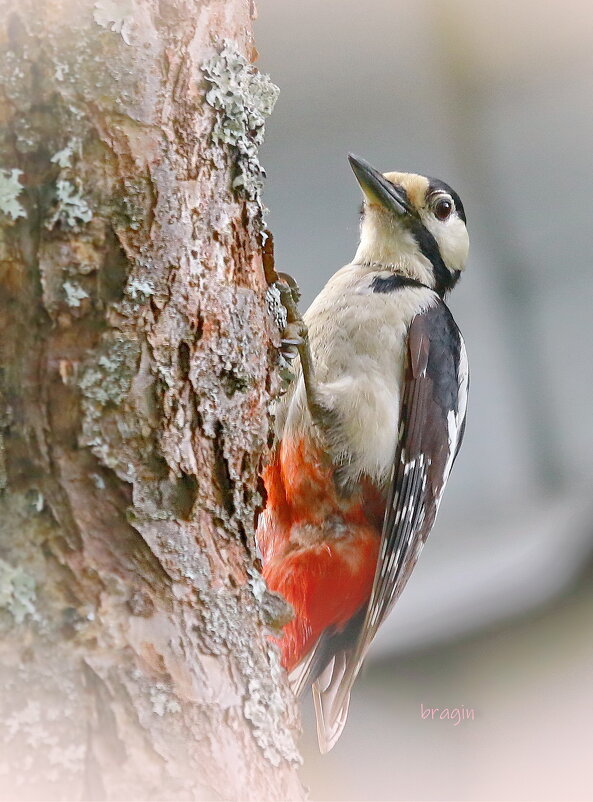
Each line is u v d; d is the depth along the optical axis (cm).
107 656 397
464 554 1067
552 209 1034
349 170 999
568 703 957
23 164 424
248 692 432
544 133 1023
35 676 383
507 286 1052
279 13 1002
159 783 386
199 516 444
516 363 1063
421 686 990
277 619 466
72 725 380
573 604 992
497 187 1027
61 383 419
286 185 995
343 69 1009
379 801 947
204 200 469
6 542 401
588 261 1033
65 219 423
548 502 1054
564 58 1009
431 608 1031
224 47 486
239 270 488
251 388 484
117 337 429
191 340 452
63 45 430
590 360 1053
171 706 402
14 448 410
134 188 440
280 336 542
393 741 959
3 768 365
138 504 425
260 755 425
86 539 411
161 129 453
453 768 940
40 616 393
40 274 420
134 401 431
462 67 1013
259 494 489
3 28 425
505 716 966
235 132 486
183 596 427
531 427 1069
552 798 922
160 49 460
